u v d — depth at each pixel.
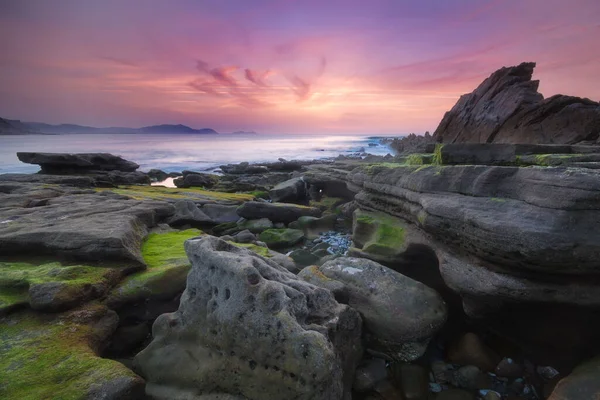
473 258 7.56
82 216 12.50
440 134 36.22
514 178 7.23
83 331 6.77
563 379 5.63
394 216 11.74
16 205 14.88
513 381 6.70
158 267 9.39
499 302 7.02
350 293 8.28
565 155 8.56
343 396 6.14
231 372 5.79
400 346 7.46
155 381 6.29
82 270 8.41
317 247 15.95
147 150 105.38
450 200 8.19
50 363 5.68
